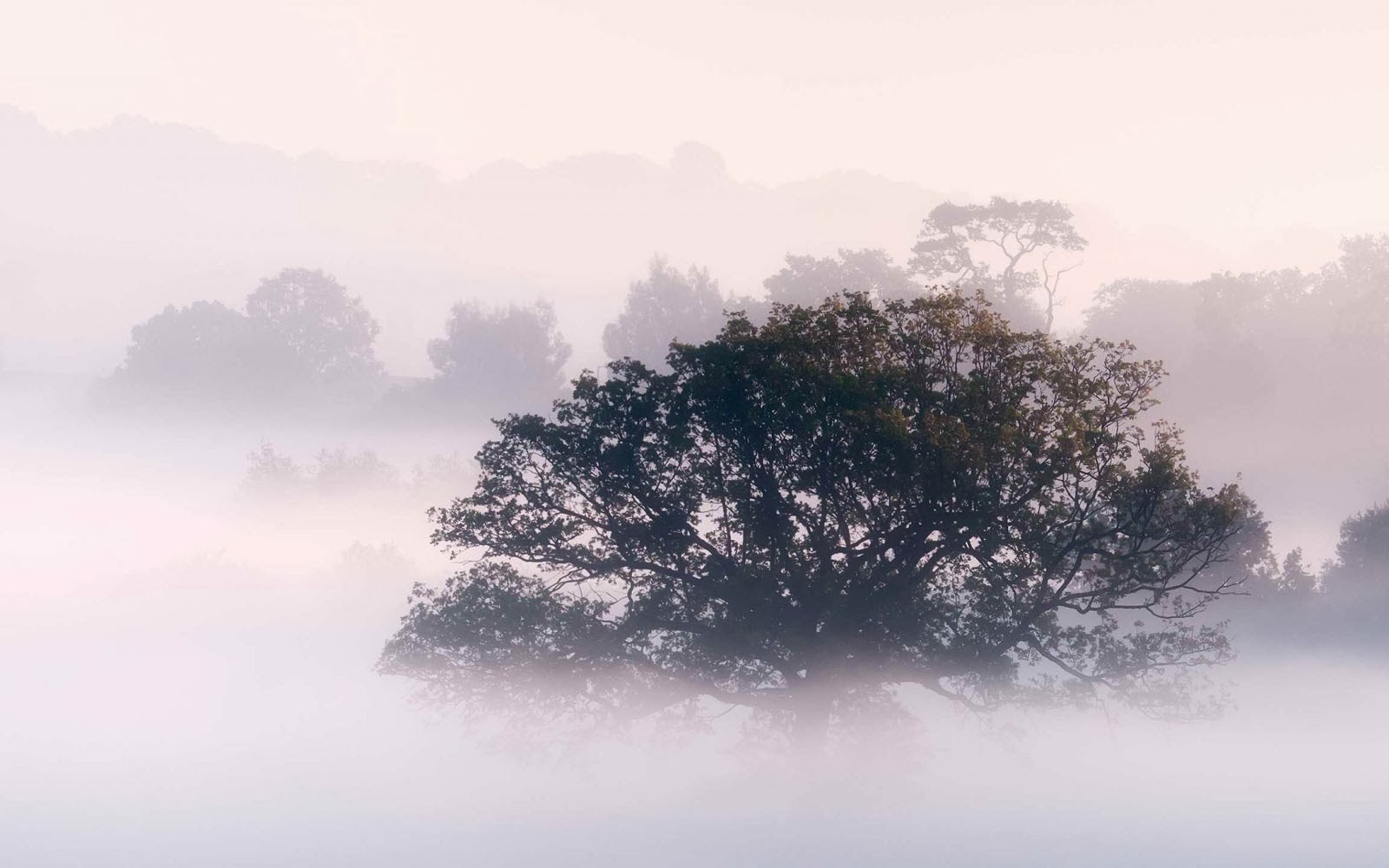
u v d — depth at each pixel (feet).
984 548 172.45
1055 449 166.81
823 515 183.32
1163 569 178.60
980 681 177.06
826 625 179.93
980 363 181.78
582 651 183.21
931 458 166.20
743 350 177.47
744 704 181.16
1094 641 180.55
